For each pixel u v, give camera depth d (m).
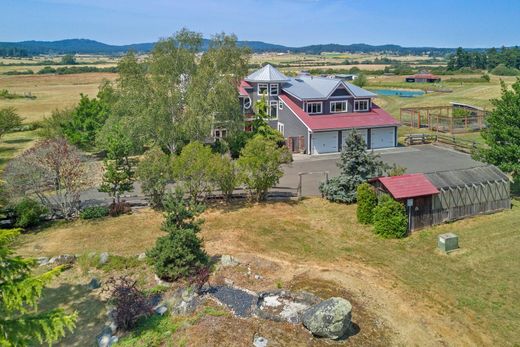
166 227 18.88
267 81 47.94
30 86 118.44
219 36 40.50
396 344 14.72
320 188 30.19
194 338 14.34
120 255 21.53
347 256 21.42
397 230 23.44
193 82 36.97
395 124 46.47
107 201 29.50
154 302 16.88
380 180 24.78
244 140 40.91
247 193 30.11
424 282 18.91
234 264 19.83
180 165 26.64
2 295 11.45
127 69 38.75
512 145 27.50
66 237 24.06
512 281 18.97
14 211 25.34
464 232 24.28
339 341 14.65
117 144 33.94
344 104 47.38
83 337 15.18
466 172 26.91
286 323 15.34
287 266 20.12
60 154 26.45
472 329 15.72
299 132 45.69
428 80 117.12
